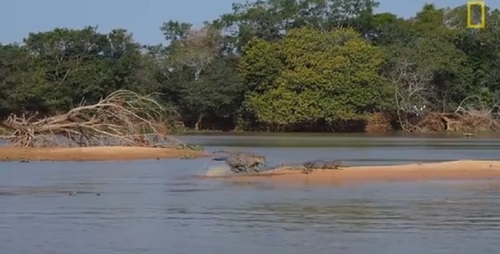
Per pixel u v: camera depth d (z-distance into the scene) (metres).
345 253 21.88
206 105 119.00
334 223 27.08
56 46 117.69
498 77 122.81
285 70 116.75
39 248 22.55
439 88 123.12
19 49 112.50
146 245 23.05
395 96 117.56
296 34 118.19
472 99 122.00
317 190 36.91
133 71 120.25
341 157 60.00
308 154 63.56
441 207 30.81
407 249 22.38
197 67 123.81
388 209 30.31
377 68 117.44
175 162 55.56
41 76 110.19
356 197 34.09
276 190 36.94
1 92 108.06
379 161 55.19
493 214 28.95
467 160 53.19
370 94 115.69
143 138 66.19
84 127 65.19
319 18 134.25
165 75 123.56
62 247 22.70
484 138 98.75
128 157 59.47
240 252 22.05
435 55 119.81
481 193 35.47
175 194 35.53
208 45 129.88
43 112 112.75
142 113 74.94
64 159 57.91
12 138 66.25
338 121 119.69
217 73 119.38
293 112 114.94
